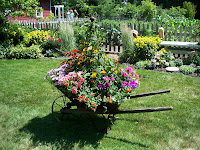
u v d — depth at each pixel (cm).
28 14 1059
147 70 670
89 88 322
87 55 347
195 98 463
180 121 368
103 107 323
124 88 332
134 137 324
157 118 381
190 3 2602
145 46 730
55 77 332
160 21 1341
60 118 384
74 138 321
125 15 2700
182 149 294
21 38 989
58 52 915
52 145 304
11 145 304
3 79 596
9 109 416
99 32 356
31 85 552
